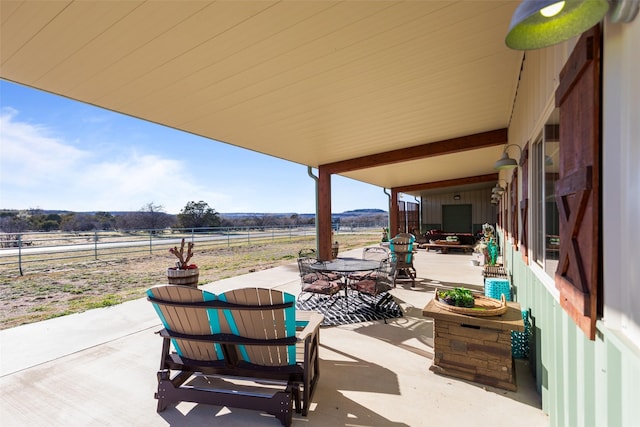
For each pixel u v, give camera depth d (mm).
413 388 2332
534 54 2229
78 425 1981
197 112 3514
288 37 2186
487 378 2355
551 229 1876
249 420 2014
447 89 3209
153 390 2373
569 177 1181
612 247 955
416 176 9977
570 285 1211
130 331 3568
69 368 2713
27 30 1957
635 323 856
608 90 939
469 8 1941
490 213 14047
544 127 1964
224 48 2291
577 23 819
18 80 2645
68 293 5555
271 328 1990
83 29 1984
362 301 4578
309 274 4668
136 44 2178
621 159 907
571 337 1447
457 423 1943
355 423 1960
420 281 5941
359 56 2488
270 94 3117
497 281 3580
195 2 1789
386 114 3852
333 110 3641
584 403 1266
